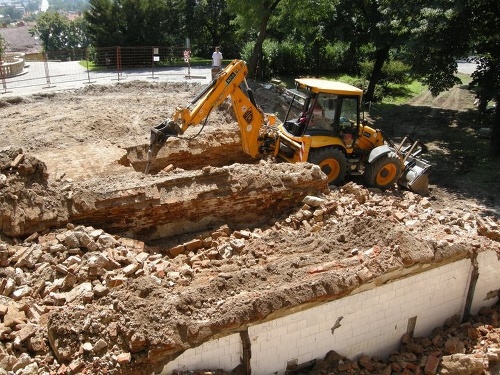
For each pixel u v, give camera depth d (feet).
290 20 71.10
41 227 26.07
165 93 64.13
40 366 18.40
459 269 25.03
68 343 18.63
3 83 63.26
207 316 19.36
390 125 63.77
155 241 29.17
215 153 41.70
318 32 71.31
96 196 27.53
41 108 54.60
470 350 24.00
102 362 17.72
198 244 27.81
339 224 27.91
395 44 64.64
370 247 24.58
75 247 24.34
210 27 112.47
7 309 20.47
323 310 21.29
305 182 32.58
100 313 19.15
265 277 21.88
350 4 67.51
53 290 22.09
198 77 75.46
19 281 22.47
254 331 19.86
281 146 39.24
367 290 22.20
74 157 37.81
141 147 39.37
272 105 59.36
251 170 32.04
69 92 62.75
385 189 39.93
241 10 70.74
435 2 46.70
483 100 53.01
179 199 29.09
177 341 18.28
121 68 84.74
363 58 84.58
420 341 24.64
